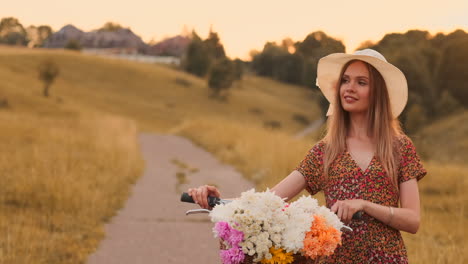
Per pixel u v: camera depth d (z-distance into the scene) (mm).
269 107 106375
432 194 12086
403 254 2863
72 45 173625
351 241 2838
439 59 77562
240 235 2498
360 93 3014
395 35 74125
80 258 6637
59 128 23828
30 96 62156
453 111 70125
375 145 2951
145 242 7688
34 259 6363
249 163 15125
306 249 2500
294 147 14828
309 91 126750
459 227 8359
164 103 92062
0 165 11578
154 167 15672
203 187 2885
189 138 26625
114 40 199875
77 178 10852
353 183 2900
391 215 2760
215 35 161875
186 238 7977
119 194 11070
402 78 2988
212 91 102000
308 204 2607
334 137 3023
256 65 149375
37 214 8562
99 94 86500
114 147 16672
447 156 40281
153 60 177500
